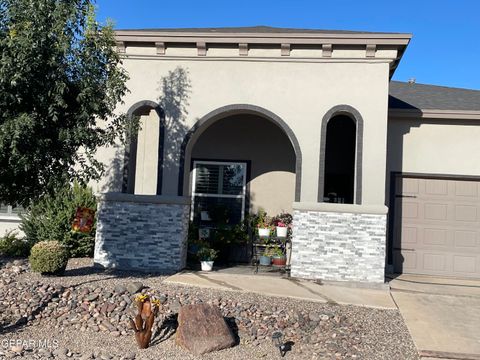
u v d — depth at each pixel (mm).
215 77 10633
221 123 12875
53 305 7344
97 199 10695
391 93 13930
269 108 10430
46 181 7105
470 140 11742
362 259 9555
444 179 11805
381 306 8062
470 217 11672
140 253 10164
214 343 6184
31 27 6422
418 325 7258
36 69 6562
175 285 8648
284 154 12609
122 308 7277
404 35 9914
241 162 12742
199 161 12875
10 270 9367
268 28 12102
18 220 12828
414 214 11797
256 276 9789
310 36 10156
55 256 8992
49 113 6598
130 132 8352
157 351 6121
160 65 10789
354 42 10078
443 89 14633
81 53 7035
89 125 7602
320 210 9734
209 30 11031
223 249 12023
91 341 6355
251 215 12477
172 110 10680
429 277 11367
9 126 6145
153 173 12219
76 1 6941
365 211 9602
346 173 12430
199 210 12750
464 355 6203
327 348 6324
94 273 9562
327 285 9391
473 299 8875
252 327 6902
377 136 10047
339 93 10258
